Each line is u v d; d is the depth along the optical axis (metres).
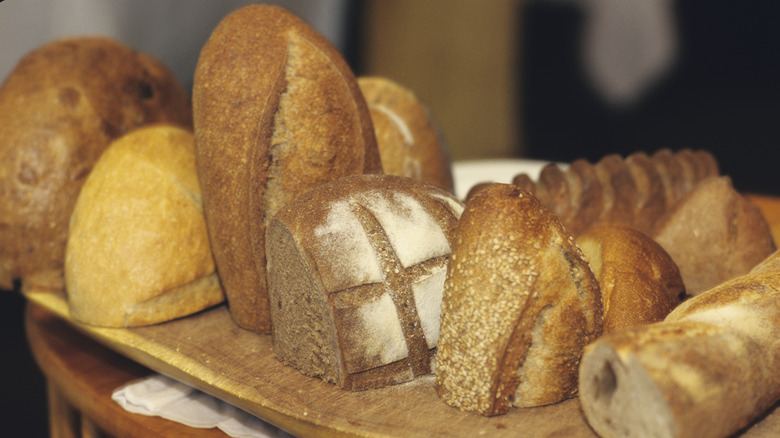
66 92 1.32
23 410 1.66
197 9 1.95
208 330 1.22
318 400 1.11
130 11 1.91
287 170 1.18
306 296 1.12
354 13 2.19
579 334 1.08
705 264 1.24
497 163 1.65
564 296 1.08
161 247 1.23
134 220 1.23
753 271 1.13
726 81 2.37
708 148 2.33
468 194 1.29
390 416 1.08
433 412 1.09
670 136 2.41
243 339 1.20
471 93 2.21
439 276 1.12
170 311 1.24
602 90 2.28
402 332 1.12
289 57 1.18
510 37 2.20
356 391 1.12
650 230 1.30
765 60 2.30
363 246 1.11
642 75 2.21
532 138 2.55
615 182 1.30
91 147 1.32
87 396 1.23
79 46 1.36
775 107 2.31
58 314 1.29
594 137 2.51
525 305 1.07
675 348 1.02
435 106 2.22
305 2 2.11
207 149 1.18
